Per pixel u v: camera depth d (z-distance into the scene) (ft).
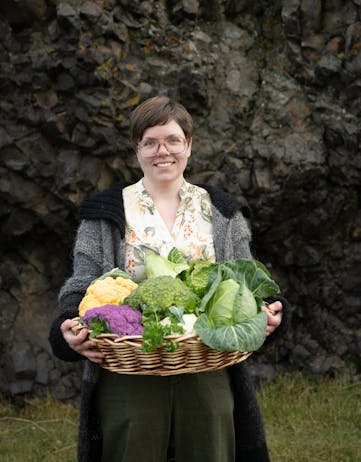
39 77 14.24
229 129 15.25
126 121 14.38
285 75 15.52
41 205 14.99
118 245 8.17
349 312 16.14
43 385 15.47
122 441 7.65
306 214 15.37
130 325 6.69
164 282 7.03
